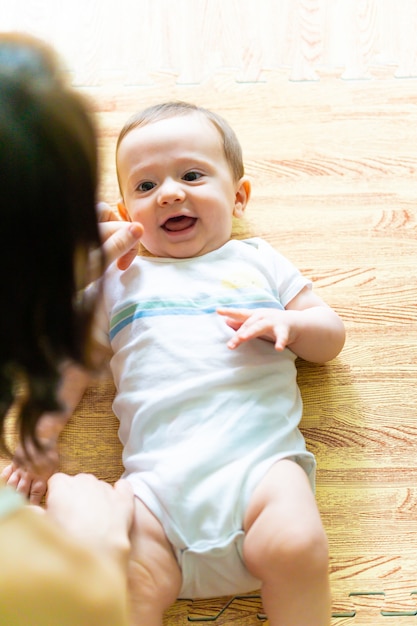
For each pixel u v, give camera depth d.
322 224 1.26
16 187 0.50
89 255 0.59
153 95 1.36
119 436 1.06
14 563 0.53
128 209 1.15
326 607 0.90
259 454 0.95
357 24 1.43
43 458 0.83
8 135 0.49
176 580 0.92
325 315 1.09
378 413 1.14
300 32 1.42
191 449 0.95
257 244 1.16
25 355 0.56
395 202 1.28
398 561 1.05
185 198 1.10
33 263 0.53
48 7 1.45
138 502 0.93
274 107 1.35
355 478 1.10
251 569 0.91
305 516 0.90
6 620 0.52
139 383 1.02
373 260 1.24
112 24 1.43
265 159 1.31
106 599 0.57
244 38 1.42
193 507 0.92
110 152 1.31
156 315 1.05
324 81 1.37
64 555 0.56
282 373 1.05
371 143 1.32
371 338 1.19
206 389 0.99
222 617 1.01
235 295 1.07
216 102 1.36
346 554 1.05
